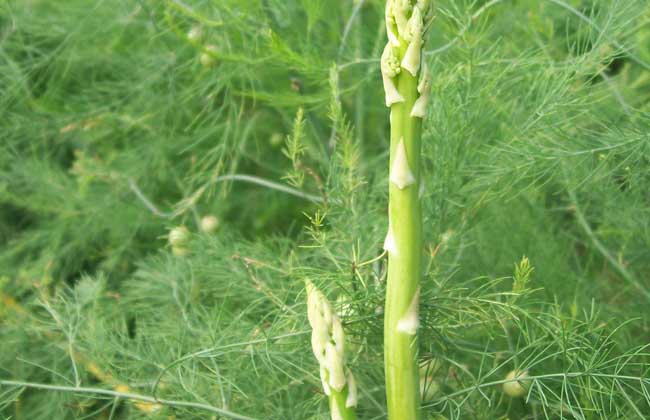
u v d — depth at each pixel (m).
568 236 0.83
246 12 0.83
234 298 0.80
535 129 0.76
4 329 0.79
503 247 0.80
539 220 0.83
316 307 0.59
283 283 0.77
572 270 0.84
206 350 0.69
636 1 0.75
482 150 0.78
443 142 0.75
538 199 0.84
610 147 0.74
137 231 1.00
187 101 0.97
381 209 0.79
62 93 1.04
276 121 1.04
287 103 0.86
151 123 1.00
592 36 0.76
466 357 0.76
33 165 1.01
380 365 0.70
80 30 0.97
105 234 1.02
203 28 0.87
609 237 0.82
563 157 0.74
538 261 0.80
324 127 1.02
